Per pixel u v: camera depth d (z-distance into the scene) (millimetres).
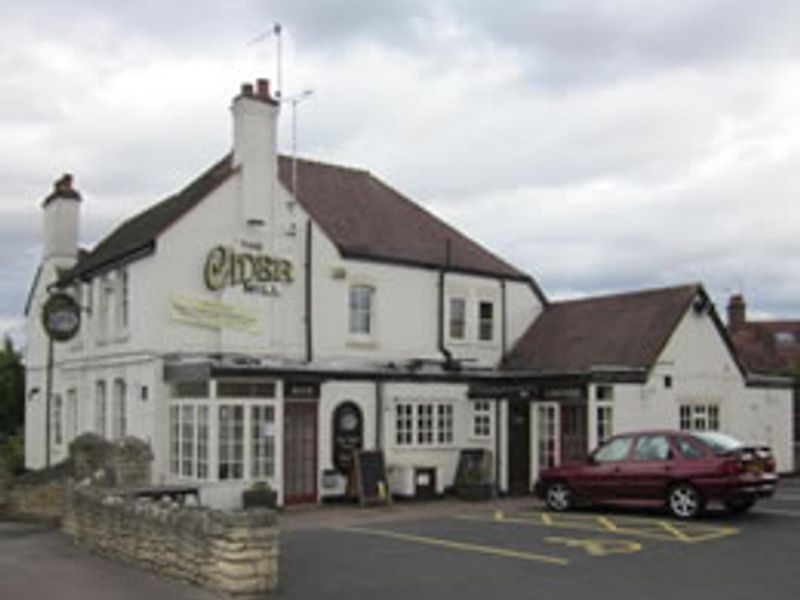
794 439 33656
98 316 23344
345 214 24781
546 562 12383
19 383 44219
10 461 29938
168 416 19781
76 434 24797
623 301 25109
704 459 16375
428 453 22344
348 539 14773
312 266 22172
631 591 10523
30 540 15359
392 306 23625
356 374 21062
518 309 26750
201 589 10750
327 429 20703
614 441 17812
